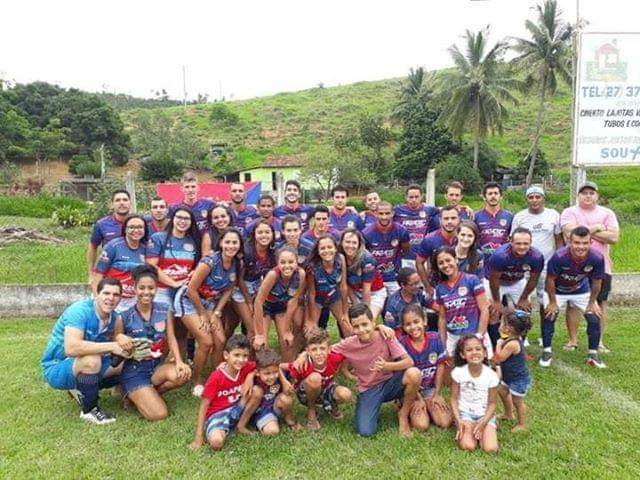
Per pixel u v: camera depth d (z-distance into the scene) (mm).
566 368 5465
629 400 4660
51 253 10148
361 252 5289
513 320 4156
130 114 85188
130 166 56906
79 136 57156
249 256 5219
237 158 59969
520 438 4016
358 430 4137
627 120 7699
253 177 43094
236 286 5293
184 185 6613
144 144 61844
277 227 6828
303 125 76062
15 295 8031
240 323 6215
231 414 4094
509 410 4309
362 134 46594
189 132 66500
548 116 63625
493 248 6281
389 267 6141
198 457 3771
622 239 11141
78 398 4422
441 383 4520
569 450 3814
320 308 5402
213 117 80188
